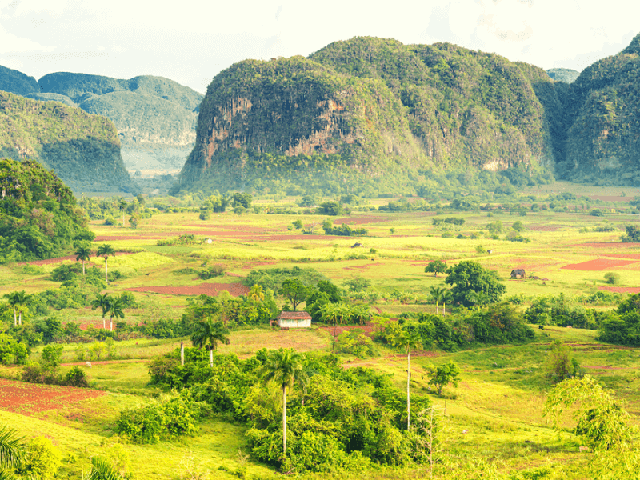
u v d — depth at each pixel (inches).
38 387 2610.7
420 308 5324.8
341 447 2245.3
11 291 5580.7
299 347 3860.7
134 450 1971.0
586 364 3737.7
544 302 5295.3
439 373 3105.3
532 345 4197.8
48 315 4736.7
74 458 1704.0
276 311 4825.3
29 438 1792.6
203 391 2625.5
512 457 2132.1
